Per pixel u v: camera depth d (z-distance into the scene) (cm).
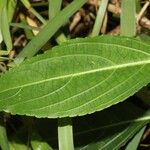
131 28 26
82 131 29
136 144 27
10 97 22
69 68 22
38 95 22
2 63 27
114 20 32
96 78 22
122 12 26
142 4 31
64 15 26
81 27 33
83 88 21
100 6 27
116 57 22
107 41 22
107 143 27
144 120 28
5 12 26
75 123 29
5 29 26
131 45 22
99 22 27
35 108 21
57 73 22
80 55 22
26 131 28
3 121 26
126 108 29
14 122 30
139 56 22
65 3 31
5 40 26
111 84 21
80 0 26
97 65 22
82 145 28
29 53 26
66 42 22
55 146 28
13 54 28
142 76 22
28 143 27
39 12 32
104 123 29
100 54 22
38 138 26
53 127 29
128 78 22
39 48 26
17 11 29
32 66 22
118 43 22
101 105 21
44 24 28
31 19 29
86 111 21
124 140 26
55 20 25
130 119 29
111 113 29
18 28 31
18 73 22
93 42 22
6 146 25
